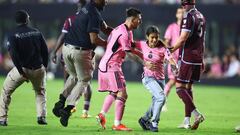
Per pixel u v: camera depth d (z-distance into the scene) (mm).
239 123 32625
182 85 29625
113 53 27641
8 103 29047
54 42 71062
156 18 69500
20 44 27984
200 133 27953
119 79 27688
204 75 69938
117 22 69375
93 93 51844
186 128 29703
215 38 70750
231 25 70375
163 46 27750
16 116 33406
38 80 28812
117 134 26719
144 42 27844
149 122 28453
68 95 29078
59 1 70938
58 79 70938
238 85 69000
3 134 26375
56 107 29094
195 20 29047
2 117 29062
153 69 27766
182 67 29500
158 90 27500
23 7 71312
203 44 29734
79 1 32844
